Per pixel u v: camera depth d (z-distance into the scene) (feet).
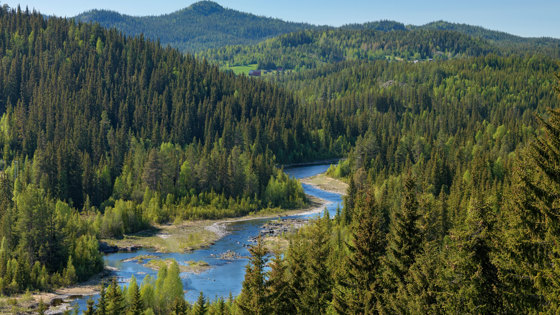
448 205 256.52
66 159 460.14
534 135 86.69
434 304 102.17
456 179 413.59
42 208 286.87
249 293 141.28
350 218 341.21
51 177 448.24
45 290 255.91
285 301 144.05
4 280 249.55
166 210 428.15
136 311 181.16
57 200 396.16
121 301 187.21
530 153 85.10
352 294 134.00
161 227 401.70
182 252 331.77
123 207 391.04
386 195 329.93
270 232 387.96
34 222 283.79
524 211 86.53
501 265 89.45
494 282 92.89
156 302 202.39
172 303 191.62
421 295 105.19
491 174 442.91
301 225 411.95
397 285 120.26
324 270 148.15
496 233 93.97
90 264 286.66
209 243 355.77
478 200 98.22
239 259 314.76
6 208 339.16
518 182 88.02
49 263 282.56
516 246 85.25
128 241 355.77
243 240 364.17
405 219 123.24
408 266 119.85
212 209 449.48
